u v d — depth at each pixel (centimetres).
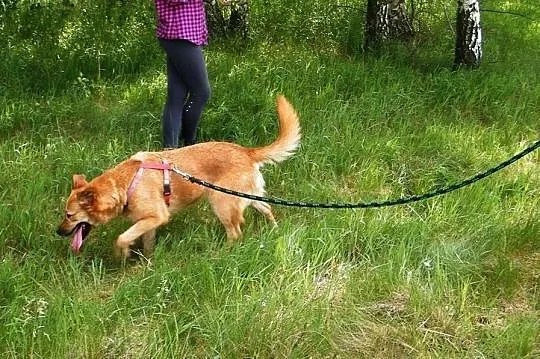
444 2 827
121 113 596
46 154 539
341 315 425
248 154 482
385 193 532
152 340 405
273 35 739
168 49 532
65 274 451
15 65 643
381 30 730
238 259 449
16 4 715
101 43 688
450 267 455
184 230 488
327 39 730
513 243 481
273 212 507
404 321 427
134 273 462
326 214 495
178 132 550
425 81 660
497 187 526
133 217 465
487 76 673
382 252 467
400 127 596
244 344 407
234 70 649
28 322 410
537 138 604
